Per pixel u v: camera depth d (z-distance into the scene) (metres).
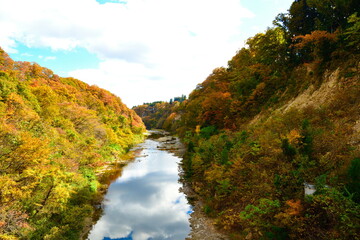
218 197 14.82
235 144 18.22
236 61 44.34
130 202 17.95
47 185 12.34
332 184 7.71
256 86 29.00
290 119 14.50
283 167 9.92
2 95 19.25
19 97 20.70
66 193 12.65
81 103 47.97
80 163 21.42
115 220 14.95
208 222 13.57
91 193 18.17
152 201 18.17
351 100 12.59
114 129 49.72
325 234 6.87
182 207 16.77
